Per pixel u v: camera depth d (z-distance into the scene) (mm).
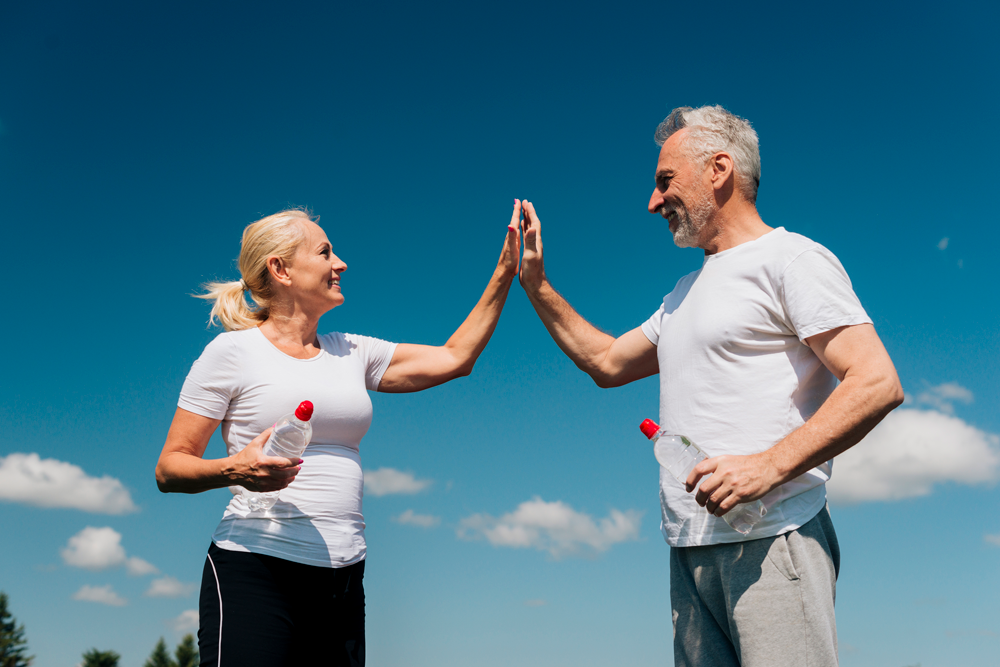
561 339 3098
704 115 2582
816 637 2061
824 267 2170
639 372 2980
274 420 2451
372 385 2914
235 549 2314
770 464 1979
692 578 2330
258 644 2229
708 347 2322
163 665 30672
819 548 2148
